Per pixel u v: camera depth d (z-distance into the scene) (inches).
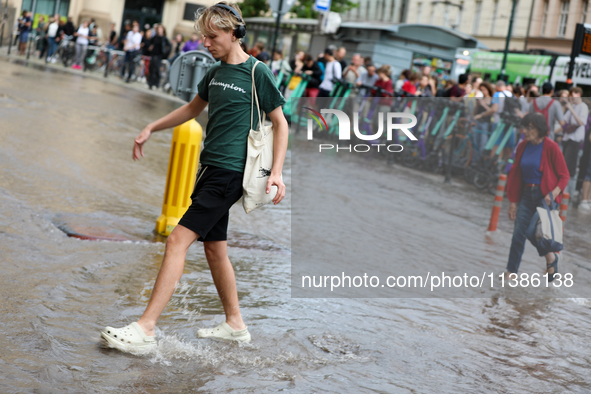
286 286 211.3
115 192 314.3
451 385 149.2
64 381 125.8
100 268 199.5
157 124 165.5
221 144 153.3
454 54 1235.2
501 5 1996.8
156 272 205.0
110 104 680.4
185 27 1713.8
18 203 255.4
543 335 193.9
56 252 208.1
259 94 153.6
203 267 219.5
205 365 143.9
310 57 717.9
